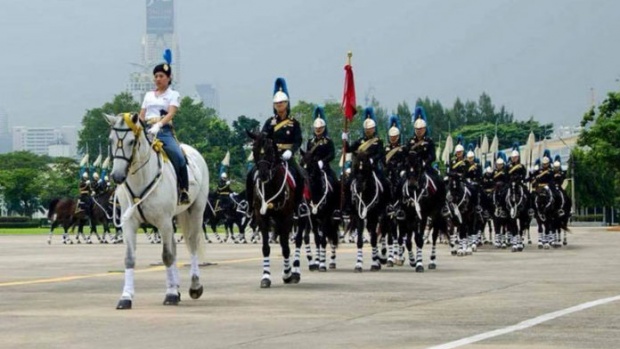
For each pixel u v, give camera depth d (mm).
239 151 144375
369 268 34344
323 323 18734
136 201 21703
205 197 24422
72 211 64688
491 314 19906
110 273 32750
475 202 43031
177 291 22484
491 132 182750
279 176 26469
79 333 17562
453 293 24453
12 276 31547
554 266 34812
